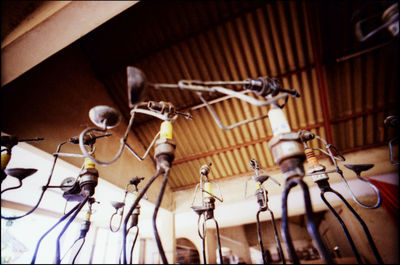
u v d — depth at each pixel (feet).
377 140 17.29
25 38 3.50
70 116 11.97
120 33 15.49
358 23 4.65
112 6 3.67
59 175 10.72
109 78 16.93
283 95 2.29
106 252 19.76
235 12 14.66
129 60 16.33
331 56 15.19
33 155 9.05
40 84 10.57
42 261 16.15
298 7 14.03
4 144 3.03
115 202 3.84
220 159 20.02
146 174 18.04
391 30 4.19
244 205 19.15
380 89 15.79
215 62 16.42
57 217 16.44
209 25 15.07
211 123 18.53
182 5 14.51
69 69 13.38
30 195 12.81
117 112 2.73
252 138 18.86
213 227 22.40
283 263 3.12
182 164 20.52
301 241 32.27
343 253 21.94
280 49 15.65
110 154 14.11
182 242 26.50
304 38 15.11
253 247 29.78
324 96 16.30
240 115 17.97
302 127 17.72
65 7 3.55
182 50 16.06
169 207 20.21
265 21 14.76
